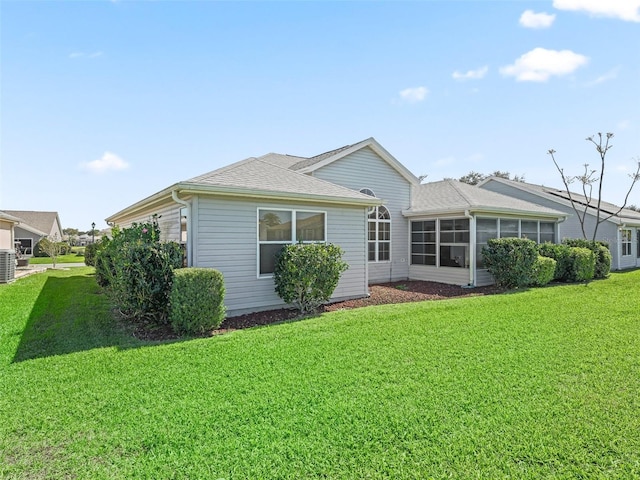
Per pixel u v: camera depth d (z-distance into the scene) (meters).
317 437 3.10
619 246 19.97
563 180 20.06
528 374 4.48
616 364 4.81
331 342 5.80
